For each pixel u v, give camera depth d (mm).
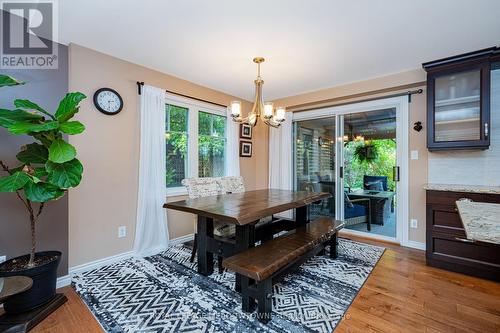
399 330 1545
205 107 3719
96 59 2521
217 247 2240
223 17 1963
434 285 2129
